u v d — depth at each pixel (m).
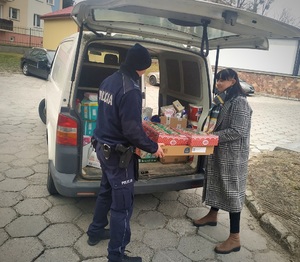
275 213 3.27
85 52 2.67
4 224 2.74
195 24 2.69
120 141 2.18
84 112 3.15
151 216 3.14
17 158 4.29
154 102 10.38
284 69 18.73
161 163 3.28
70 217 2.96
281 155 4.87
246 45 3.15
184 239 2.79
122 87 2.06
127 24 2.68
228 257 2.60
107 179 2.38
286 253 2.72
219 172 2.62
